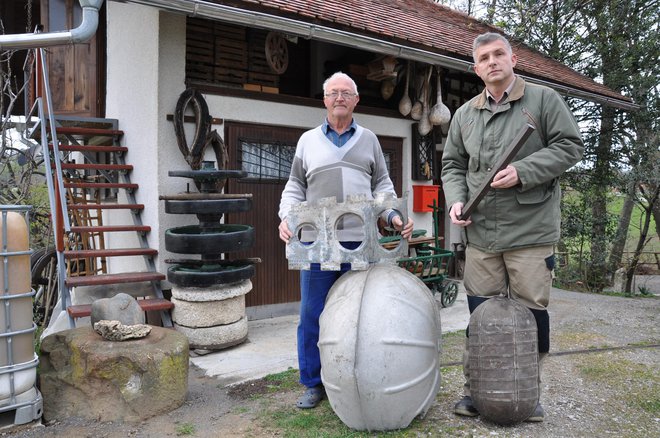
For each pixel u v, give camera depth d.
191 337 4.75
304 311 3.41
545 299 3.04
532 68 8.75
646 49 10.97
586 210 11.41
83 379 3.36
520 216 2.98
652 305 7.34
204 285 4.78
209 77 5.95
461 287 8.23
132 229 5.61
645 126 10.98
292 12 5.34
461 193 3.22
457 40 7.96
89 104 7.48
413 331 2.82
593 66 11.52
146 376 3.35
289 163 6.45
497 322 2.96
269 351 4.86
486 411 2.99
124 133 6.61
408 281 2.97
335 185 3.31
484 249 3.12
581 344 5.08
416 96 7.53
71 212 7.77
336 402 2.92
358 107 7.01
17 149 8.58
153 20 5.46
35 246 9.63
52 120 5.63
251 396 3.72
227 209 4.95
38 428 3.22
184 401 3.60
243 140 6.01
